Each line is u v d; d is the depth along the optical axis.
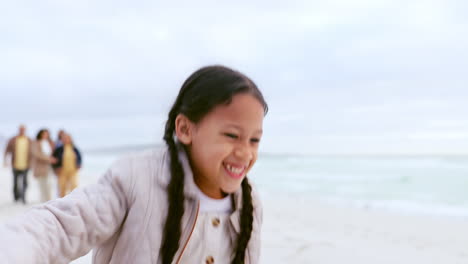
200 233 1.10
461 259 5.00
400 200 13.38
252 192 1.26
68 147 7.75
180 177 1.04
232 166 1.02
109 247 1.05
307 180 20.39
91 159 42.59
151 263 0.99
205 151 1.02
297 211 9.07
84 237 0.92
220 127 0.99
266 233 5.85
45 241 0.83
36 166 7.80
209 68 1.08
